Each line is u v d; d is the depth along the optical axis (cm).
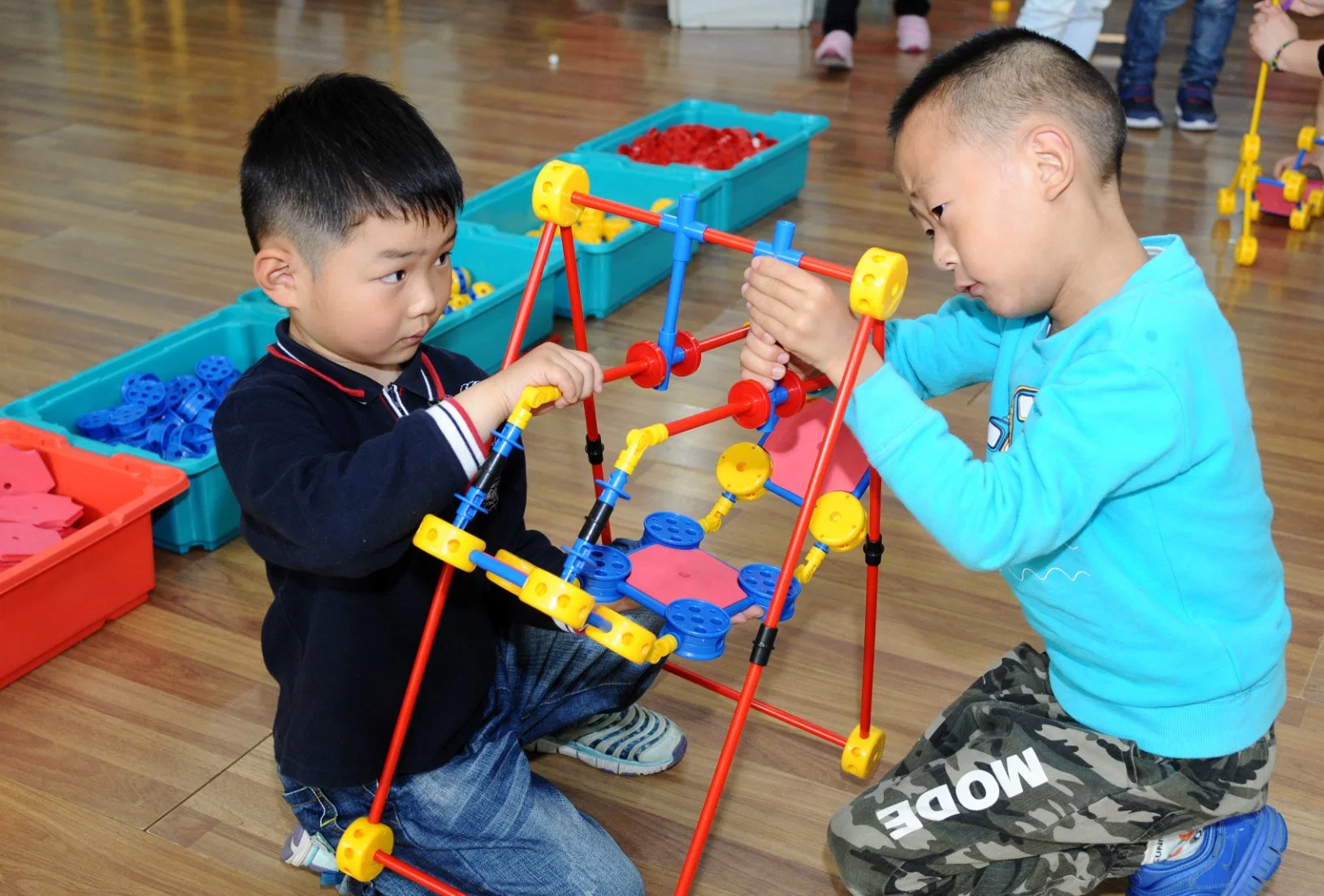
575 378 105
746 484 124
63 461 176
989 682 127
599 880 120
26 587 152
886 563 182
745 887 130
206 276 259
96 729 148
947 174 105
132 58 412
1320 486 198
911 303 254
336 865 124
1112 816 114
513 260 244
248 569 178
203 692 154
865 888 120
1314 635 166
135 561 166
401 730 114
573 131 350
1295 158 304
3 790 138
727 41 443
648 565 117
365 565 104
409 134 107
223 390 207
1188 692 111
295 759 116
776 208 302
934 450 101
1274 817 123
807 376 121
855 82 398
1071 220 105
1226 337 107
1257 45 280
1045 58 104
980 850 117
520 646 135
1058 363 107
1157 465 102
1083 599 111
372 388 115
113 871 129
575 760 146
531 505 190
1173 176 324
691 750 148
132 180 308
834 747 149
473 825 121
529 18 470
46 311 241
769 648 105
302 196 105
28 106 361
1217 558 109
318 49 427
